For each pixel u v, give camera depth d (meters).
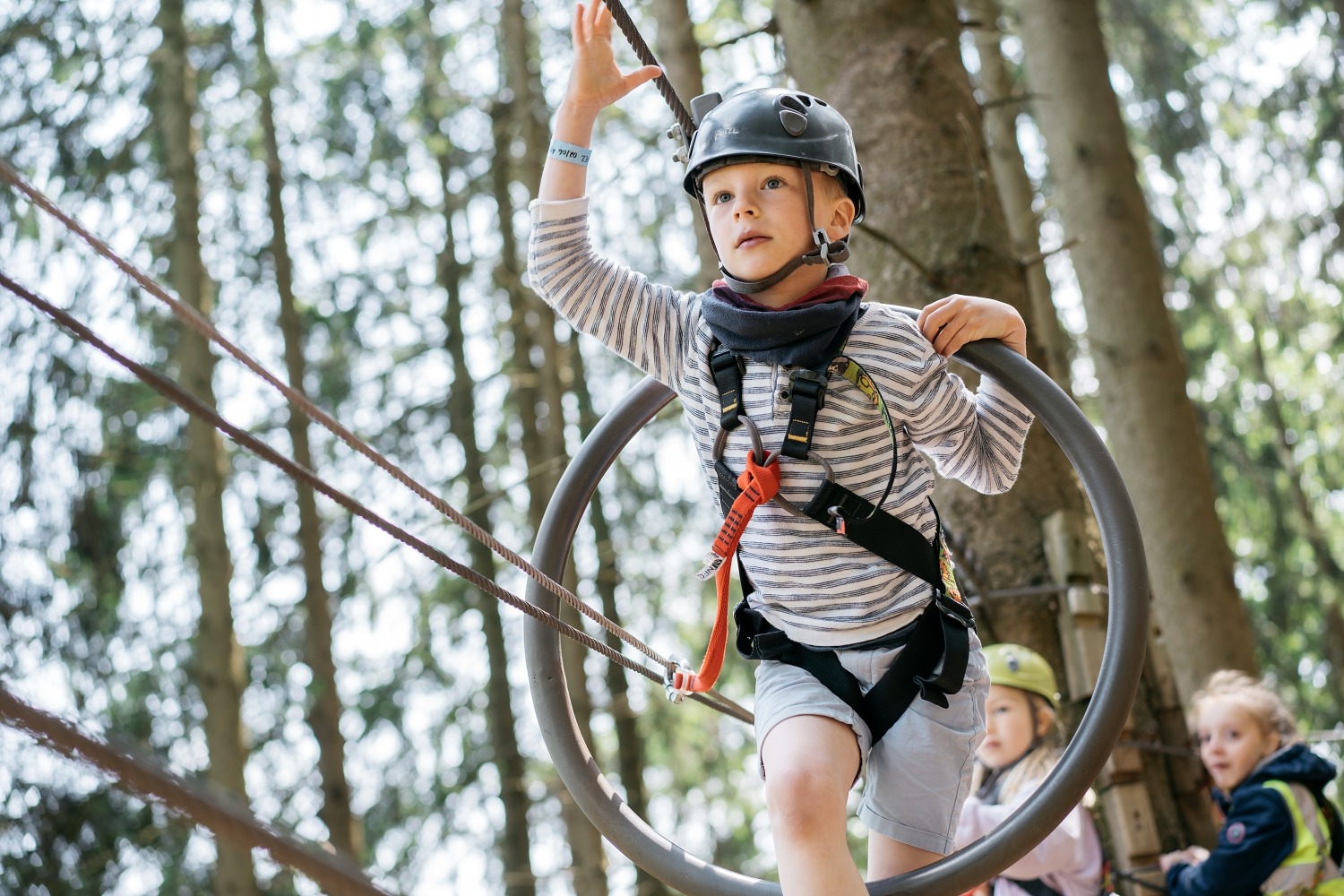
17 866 7.40
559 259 2.04
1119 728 1.85
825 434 1.91
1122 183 6.09
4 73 8.40
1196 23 9.59
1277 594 10.66
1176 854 3.85
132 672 8.68
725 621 1.94
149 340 8.95
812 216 1.92
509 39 9.73
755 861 11.65
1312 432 11.13
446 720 10.54
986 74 8.40
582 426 10.94
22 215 8.02
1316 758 3.64
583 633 1.96
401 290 10.73
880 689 1.94
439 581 10.41
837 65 4.80
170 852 8.12
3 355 7.79
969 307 1.99
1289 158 9.48
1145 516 5.81
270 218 10.09
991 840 1.84
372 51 10.27
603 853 9.45
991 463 2.08
